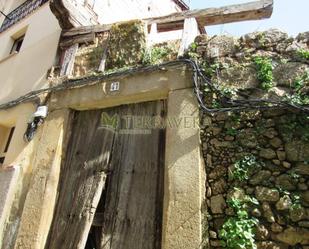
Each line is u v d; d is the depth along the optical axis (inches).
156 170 148.9
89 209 150.1
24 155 177.5
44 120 183.8
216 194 125.5
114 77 172.2
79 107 180.2
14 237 154.9
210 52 156.2
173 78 156.6
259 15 162.9
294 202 112.8
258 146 128.0
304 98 128.0
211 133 137.9
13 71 234.8
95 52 195.9
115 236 141.3
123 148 161.8
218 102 141.9
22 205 162.6
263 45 147.9
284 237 109.3
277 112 130.8
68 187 162.4
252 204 118.2
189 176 131.0
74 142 174.7
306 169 117.2
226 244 114.4
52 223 155.9
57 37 218.4
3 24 308.3
